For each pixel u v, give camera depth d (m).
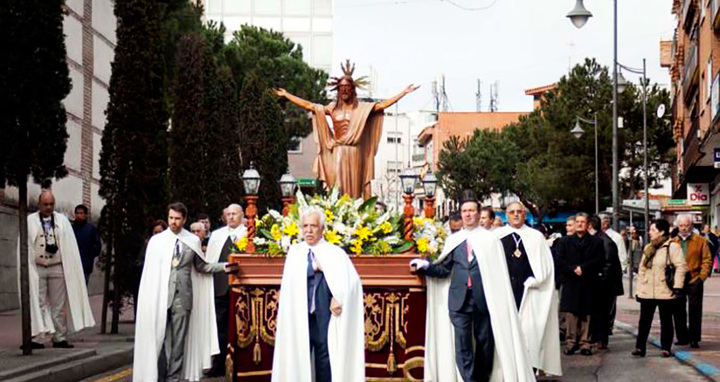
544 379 13.02
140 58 18.44
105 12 31.58
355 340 9.84
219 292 13.59
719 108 27.00
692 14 43.19
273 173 32.66
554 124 56.41
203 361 12.16
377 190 71.06
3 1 13.64
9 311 22.94
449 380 11.45
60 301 14.59
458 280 11.31
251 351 11.85
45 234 14.48
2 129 13.59
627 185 57.84
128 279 18.09
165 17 32.00
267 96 33.78
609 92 55.72
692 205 44.84
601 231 16.94
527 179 58.72
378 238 11.88
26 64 13.67
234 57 42.06
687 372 13.35
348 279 9.82
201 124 22.81
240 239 12.20
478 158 67.88
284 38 52.59
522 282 13.13
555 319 13.10
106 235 18.31
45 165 13.88
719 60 34.41
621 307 25.78
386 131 99.75
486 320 11.34
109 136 18.45
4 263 23.02
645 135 45.84
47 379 11.92
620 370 13.67
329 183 15.91
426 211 13.05
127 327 19.22
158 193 18.55
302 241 10.73
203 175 22.80
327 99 48.84
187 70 22.81
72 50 28.16
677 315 15.98
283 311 9.80
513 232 13.30
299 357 9.71
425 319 11.64
